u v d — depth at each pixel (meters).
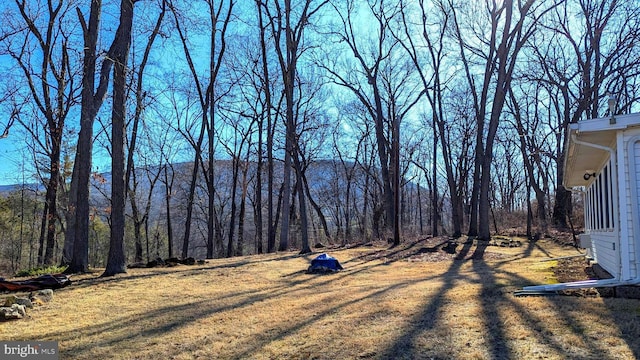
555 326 5.19
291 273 12.59
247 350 5.19
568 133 7.73
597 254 10.52
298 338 5.51
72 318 7.15
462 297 7.25
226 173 36.66
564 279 8.83
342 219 43.09
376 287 9.12
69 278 10.89
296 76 29.44
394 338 5.19
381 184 34.56
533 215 32.81
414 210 54.56
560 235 22.00
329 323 6.12
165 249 39.50
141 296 9.02
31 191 27.58
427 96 28.66
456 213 24.50
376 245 21.31
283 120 29.08
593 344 4.49
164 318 7.02
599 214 9.98
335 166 41.62
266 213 42.53
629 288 6.72
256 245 34.50
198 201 35.44
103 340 5.89
